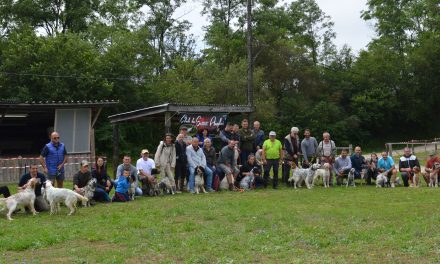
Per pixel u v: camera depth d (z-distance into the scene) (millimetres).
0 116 22953
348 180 16281
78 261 7180
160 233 8992
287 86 50875
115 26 43781
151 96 39344
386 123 55438
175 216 10766
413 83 54219
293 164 16109
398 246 7566
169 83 41344
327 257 7094
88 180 13188
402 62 54562
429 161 16172
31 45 34625
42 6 41969
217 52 48281
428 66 52500
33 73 33688
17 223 10336
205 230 9164
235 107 19266
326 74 55188
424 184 16766
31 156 24859
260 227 9383
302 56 50125
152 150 38281
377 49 55219
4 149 27172
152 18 48906
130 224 9867
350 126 51469
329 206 11750
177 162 15164
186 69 43125
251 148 16234
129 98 38344
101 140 34875
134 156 36188
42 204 12055
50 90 33688
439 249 7309
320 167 16016
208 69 43656
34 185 11516
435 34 53844
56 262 7211
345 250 7473
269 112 42469
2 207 11094
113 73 37344
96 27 41500
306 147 16641
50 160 13117
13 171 19766
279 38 49750
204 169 15047
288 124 48219
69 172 21594
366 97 53250
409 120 56344
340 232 8711
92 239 8578
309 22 57719
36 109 21891
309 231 8812
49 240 8500
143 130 38594
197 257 7184
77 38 37438
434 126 56719
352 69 55906
